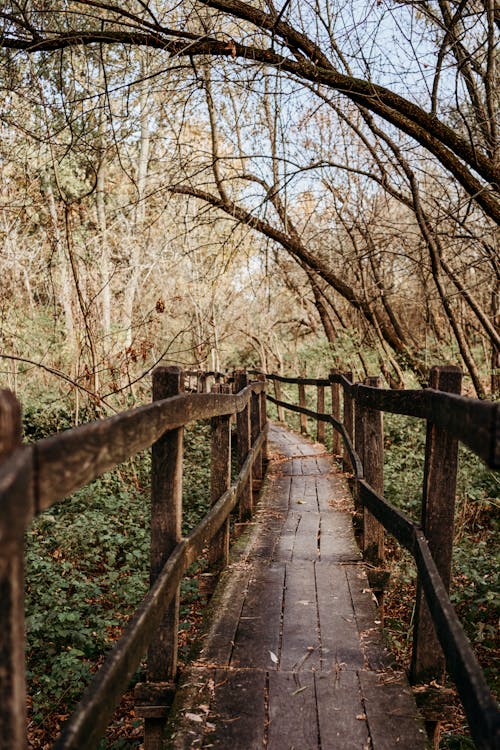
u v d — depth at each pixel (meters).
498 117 10.23
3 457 1.33
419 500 9.02
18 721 1.33
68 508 9.12
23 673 1.39
